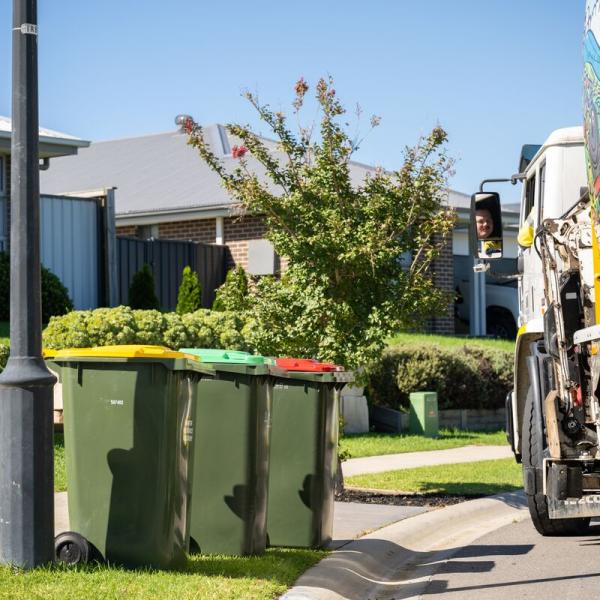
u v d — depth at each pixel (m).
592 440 14.23
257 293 21.06
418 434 30.94
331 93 20.23
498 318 49.41
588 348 14.09
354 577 13.61
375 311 19.80
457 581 13.64
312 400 14.94
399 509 18.86
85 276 41.41
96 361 12.16
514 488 21.45
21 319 11.91
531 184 18.95
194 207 45.12
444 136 20.27
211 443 13.88
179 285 44.28
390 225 20.30
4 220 38.09
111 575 11.71
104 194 41.78
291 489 14.92
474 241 18.08
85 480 12.24
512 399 18.86
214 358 13.95
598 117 13.00
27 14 11.98
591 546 15.70
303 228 20.34
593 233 13.66
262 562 13.37
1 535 11.86
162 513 12.15
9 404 11.84
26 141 11.97
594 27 13.04
